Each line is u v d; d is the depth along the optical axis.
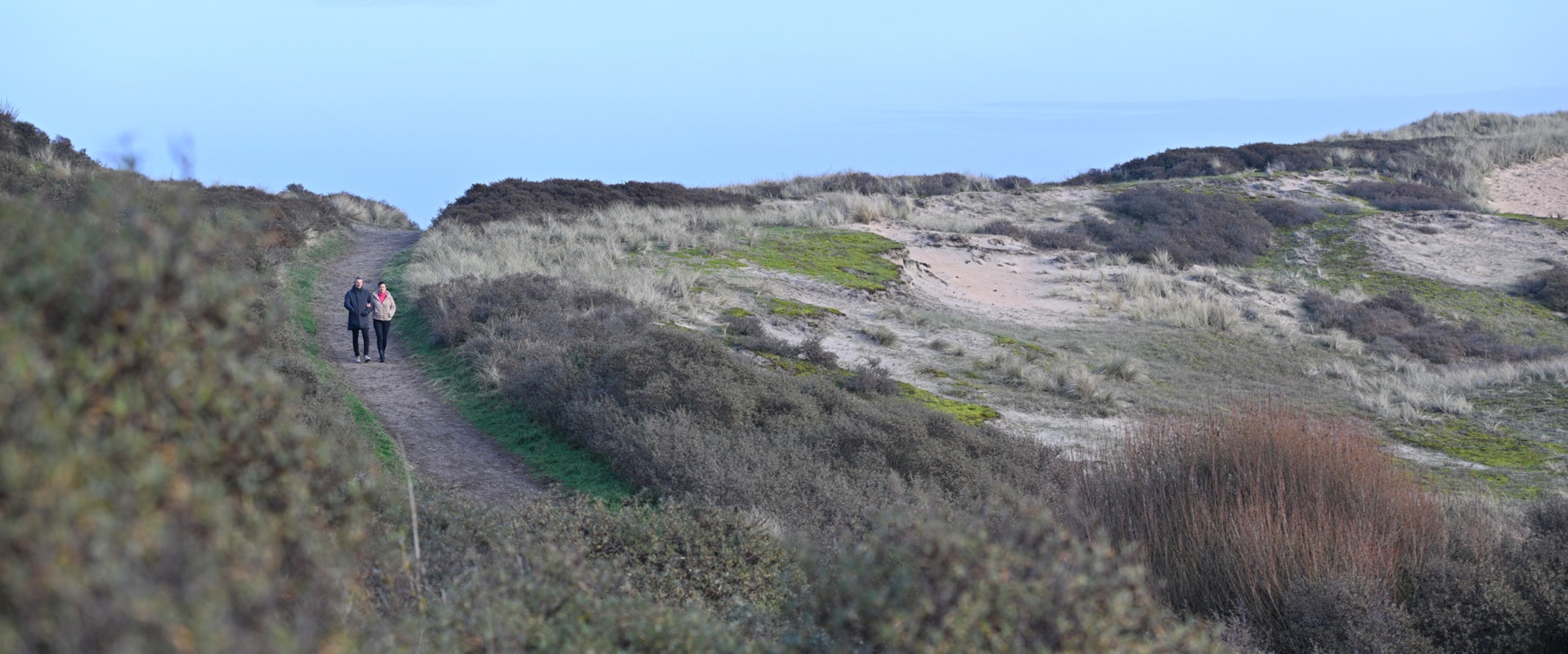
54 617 1.48
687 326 17.56
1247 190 36.25
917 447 10.58
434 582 4.11
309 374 11.22
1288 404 9.38
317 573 2.26
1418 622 6.86
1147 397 16.89
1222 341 21.97
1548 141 44.56
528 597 3.61
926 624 2.58
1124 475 8.51
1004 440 12.07
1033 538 2.74
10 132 24.41
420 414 12.29
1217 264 29.12
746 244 26.59
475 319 16.27
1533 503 10.34
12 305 1.78
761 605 5.11
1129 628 2.74
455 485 8.22
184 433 2.03
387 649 2.66
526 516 6.13
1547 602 6.91
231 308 2.17
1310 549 7.24
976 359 18.50
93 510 1.63
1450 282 27.92
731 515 6.54
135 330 1.88
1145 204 34.00
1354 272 28.59
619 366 12.23
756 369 12.98
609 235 25.58
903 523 2.90
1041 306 24.30
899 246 27.59
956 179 40.16
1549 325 25.38
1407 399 17.44
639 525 6.23
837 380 15.30
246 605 1.80
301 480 2.47
